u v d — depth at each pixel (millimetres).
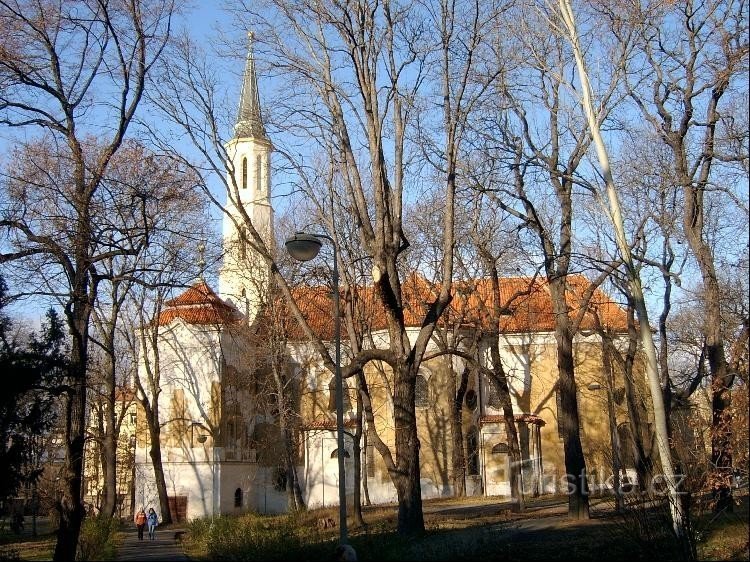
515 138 28062
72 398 21766
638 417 33188
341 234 32094
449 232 24656
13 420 19891
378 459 50000
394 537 22656
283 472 51031
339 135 24766
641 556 16938
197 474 48656
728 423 17688
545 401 51219
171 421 49344
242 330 46312
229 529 27875
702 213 28250
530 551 19750
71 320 22078
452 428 47781
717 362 26188
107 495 37969
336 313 19656
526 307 46688
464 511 36125
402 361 23969
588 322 47125
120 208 24234
